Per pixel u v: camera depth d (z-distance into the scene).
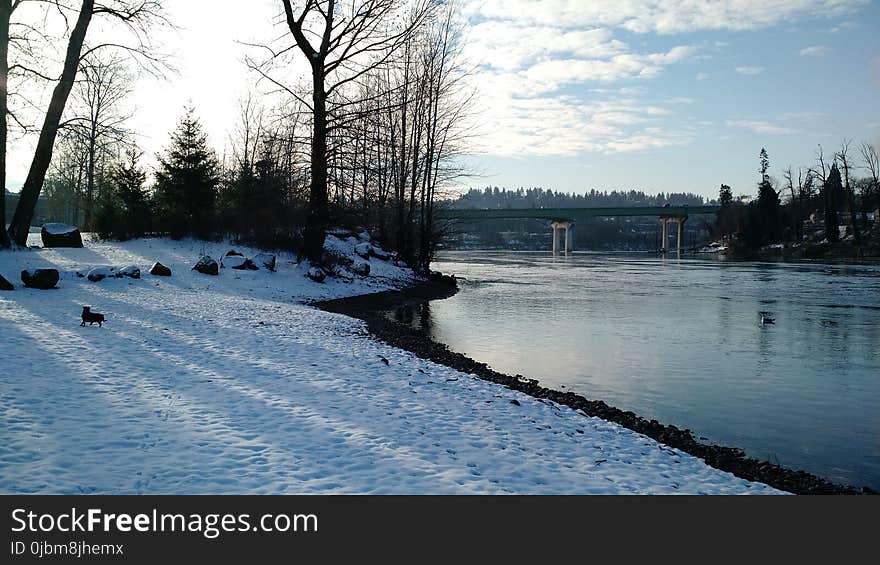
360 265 33.47
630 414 11.70
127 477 6.66
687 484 7.96
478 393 11.56
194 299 20.48
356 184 31.20
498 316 25.75
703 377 15.27
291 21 25.86
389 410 9.82
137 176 32.09
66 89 25.62
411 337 18.39
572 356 17.48
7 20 23.97
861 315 27.27
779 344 19.98
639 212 121.12
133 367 11.08
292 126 30.03
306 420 8.93
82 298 18.58
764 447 10.41
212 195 32.69
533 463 8.12
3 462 6.71
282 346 14.14
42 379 9.84
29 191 25.95
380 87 38.44
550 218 121.75
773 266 74.62
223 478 6.81
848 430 11.31
